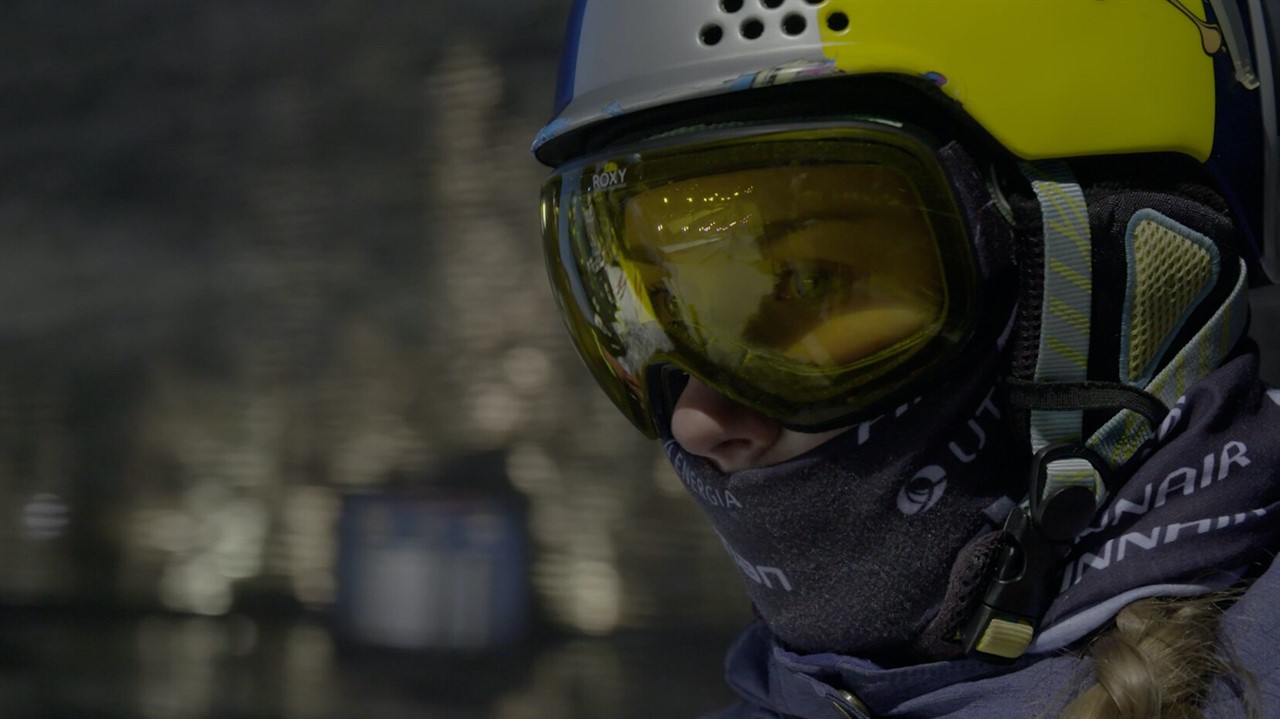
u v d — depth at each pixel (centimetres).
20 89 725
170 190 696
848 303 100
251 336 671
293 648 598
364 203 656
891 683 104
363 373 646
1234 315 104
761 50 99
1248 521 96
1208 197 102
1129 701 85
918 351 100
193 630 630
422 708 505
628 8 106
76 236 709
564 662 548
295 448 654
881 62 96
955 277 98
